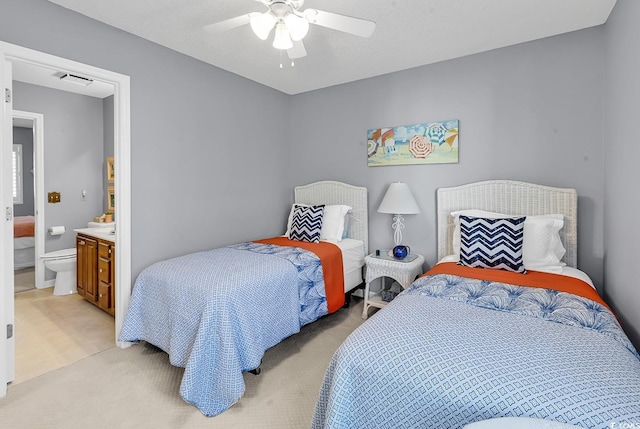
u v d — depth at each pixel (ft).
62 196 13.39
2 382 6.23
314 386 6.68
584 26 7.99
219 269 7.28
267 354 8.00
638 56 5.44
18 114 12.17
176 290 6.75
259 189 12.25
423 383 3.56
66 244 13.56
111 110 14.01
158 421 5.62
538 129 8.73
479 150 9.53
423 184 10.53
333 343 8.58
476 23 7.80
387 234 11.39
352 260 10.91
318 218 11.00
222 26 6.11
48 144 12.96
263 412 5.90
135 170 8.44
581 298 5.59
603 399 3.03
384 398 3.77
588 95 8.11
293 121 13.58
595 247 8.13
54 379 6.82
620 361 3.66
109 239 9.75
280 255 8.70
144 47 8.53
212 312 6.10
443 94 10.04
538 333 4.30
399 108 10.88
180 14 7.40
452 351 3.85
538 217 8.08
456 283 6.47
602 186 8.00
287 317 7.67
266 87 12.42
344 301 10.11
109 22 7.73
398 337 4.21
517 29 8.10
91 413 5.80
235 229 11.34
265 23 5.69
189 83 9.68
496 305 5.30
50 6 6.88
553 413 2.96
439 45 8.96
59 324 9.62
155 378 6.89
